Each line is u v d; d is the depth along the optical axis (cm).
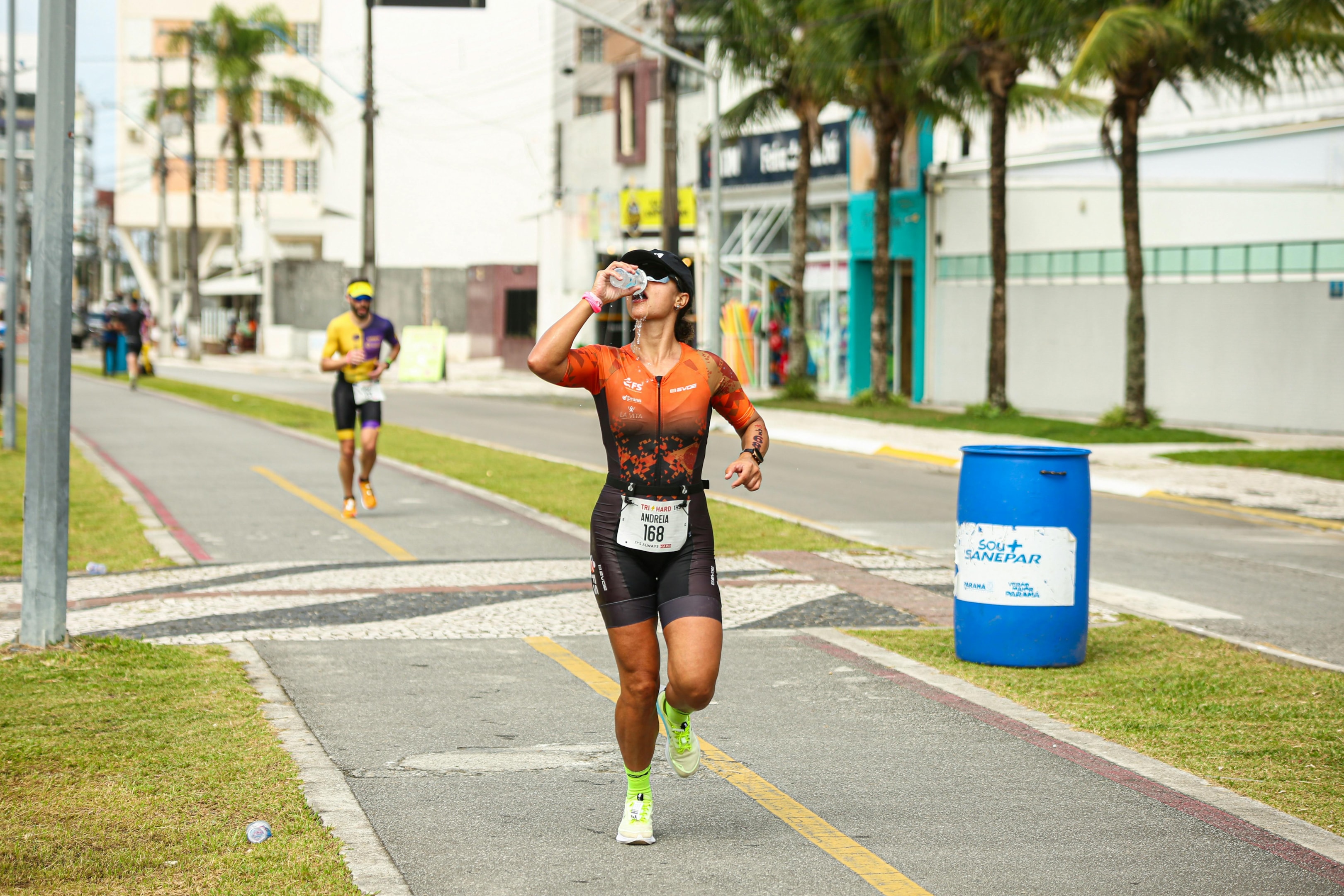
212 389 3906
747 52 3575
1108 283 3372
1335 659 981
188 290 6512
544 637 990
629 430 550
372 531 1500
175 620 1016
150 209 8712
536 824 600
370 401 1578
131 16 8612
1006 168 3369
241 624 1008
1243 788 662
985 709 806
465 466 2134
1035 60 3388
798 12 3428
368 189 5044
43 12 846
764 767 693
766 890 529
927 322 3897
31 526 870
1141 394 2912
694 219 4725
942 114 3422
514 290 6431
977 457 924
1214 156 3156
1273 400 3014
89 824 569
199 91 7050
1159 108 3541
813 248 4216
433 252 7606
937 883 538
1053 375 3516
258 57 6875
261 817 584
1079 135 3856
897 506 1841
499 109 7550
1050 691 850
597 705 805
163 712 741
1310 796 648
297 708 783
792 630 1031
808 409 3491
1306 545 1591
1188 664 931
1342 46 2548
